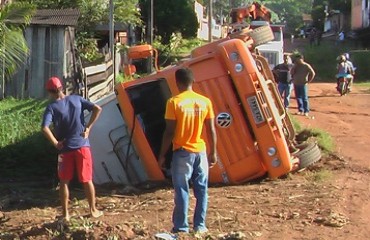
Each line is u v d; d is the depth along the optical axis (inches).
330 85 1299.2
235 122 401.4
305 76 751.1
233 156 403.9
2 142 528.4
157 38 1680.6
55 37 740.7
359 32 2178.9
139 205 352.5
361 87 1240.8
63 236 278.4
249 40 451.2
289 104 824.3
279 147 400.5
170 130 276.8
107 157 425.1
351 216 320.8
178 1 1797.5
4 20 503.2
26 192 413.1
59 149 307.7
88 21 1088.8
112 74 907.4
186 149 276.8
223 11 3321.9
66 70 753.6
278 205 343.0
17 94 735.1
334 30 3319.4
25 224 316.8
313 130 569.3
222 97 400.5
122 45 1234.6
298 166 431.5
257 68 413.4
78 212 340.2
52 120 306.3
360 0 2466.8
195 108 278.1
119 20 1166.3
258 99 396.5
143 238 270.5
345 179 417.1
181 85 282.0
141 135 408.8
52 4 991.6
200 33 2437.3
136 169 425.4
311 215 319.9
